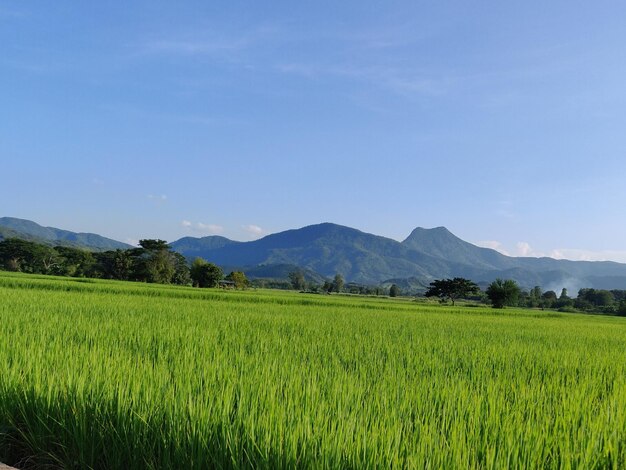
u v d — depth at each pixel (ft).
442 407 15.56
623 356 34.40
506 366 26.23
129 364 17.99
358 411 13.52
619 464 11.59
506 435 12.15
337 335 37.24
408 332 45.19
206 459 11.35
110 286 110.32
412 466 9.86
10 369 17.75
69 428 13.88
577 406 15.42
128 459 12.53
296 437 11.03
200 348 24.66
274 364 19.15
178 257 348.18
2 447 14.30
